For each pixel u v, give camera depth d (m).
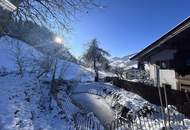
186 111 10.84
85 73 45.47
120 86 24.12
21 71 22.34
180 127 9.12
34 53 27.52
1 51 34.09
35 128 10.17
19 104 13.02
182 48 7.69
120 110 15.24
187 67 7.61
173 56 7.93
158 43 7.95
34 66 26.11
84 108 16.31
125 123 11.93
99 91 23.25
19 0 12.18
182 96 11.19
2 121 9.90
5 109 11.56
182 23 7.11
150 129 10.16
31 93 16.44
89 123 12.38
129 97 17.45
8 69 27.52
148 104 14.85
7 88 16.22
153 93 15.88
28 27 14.25
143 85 17.94
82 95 21.62
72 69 45.31
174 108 11.75
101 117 14.47
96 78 35.69
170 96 11.80
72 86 23.28
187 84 9.20
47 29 15.21
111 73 52.38
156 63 8.37
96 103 18.66
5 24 11.86
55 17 13.82
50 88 18.14
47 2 13.28
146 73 38.28
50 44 20.48
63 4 13.59
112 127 11.81
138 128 10.77
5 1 7.65
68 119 13.22
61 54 22.00
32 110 12.72
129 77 39.91
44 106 14.26
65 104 16.67
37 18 13.50
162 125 9.77
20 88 17.00
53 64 22.77
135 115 13.03
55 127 11.39
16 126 9.72
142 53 8.55
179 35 7.45
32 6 13.20
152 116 12.13
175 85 10.91
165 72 11.73
